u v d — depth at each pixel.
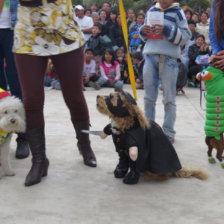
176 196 2.50
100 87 8.24
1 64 3.42
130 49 9.00
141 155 2.58
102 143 3.79
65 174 2.90
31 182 2.64
